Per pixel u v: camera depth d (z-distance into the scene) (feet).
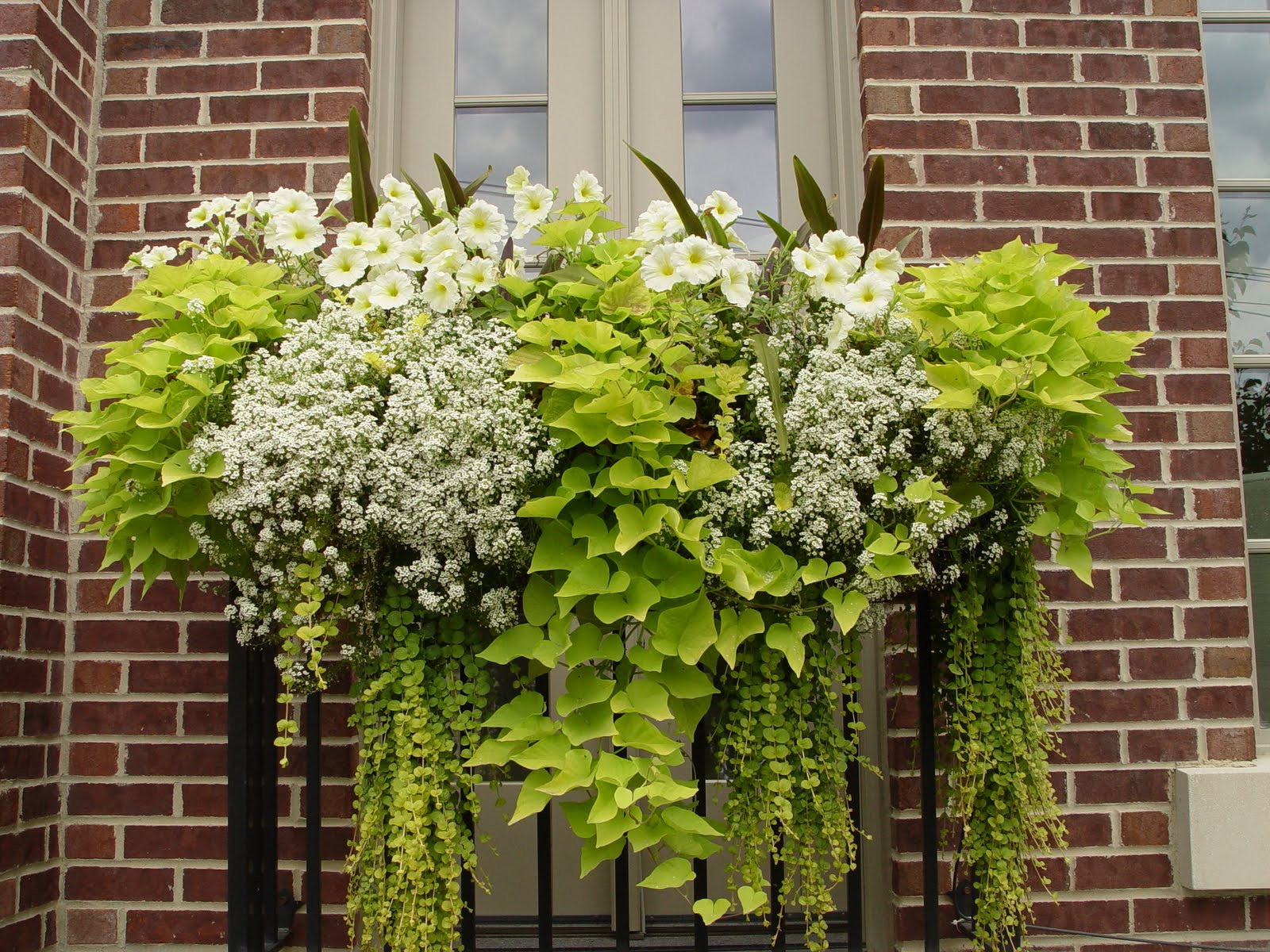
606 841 3.94
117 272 6.85
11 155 6.21
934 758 4.99
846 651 4.59
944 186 6.93
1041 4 7.17
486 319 4.95
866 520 4.39
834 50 7.63
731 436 4.38
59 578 6.46
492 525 4.28
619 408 4.15
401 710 4.31
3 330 6.02
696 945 5.04
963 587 4.82
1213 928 6.24
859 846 6.53
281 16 7.10
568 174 7.79
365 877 4.35
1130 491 4.92
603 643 4.26
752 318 4.91
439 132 7.82
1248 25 7.72
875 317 4.70
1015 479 4.61
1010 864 4.67
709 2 8.01
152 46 7.08
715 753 4.84
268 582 4.60
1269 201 7.54
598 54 7.95
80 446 6.67
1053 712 5.12
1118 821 6.34
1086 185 7.00
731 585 4.18
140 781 6.37
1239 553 6.66
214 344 4.44
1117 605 6.57
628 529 4.04
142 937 6.21
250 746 5.14
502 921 6.89
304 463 4.18
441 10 7.93
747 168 7.84
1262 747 6.86
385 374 4.57
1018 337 4.43
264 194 6.91
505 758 4.16
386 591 4.57
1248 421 7.27
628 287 4.50
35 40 6.33
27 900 5.97
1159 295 6.91
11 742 5.91
